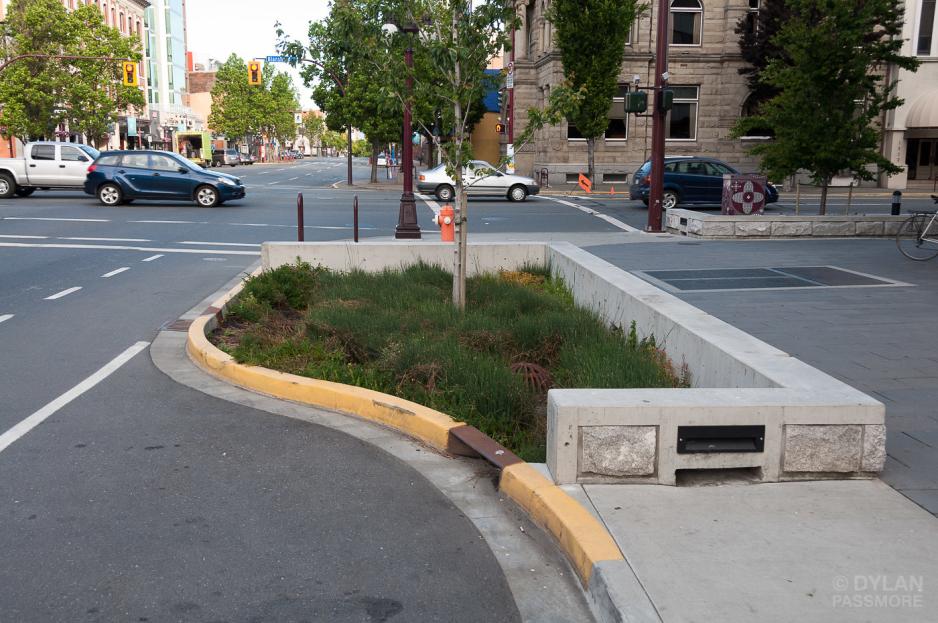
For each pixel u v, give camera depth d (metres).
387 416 6.34
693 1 40.03
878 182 38.81
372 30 9.70
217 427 6.27
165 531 4.48
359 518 4.69
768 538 3.99
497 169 9.48
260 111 100.62
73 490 5.03
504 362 7.27
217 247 17.38
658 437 4.68
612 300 9.05
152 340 9.11
